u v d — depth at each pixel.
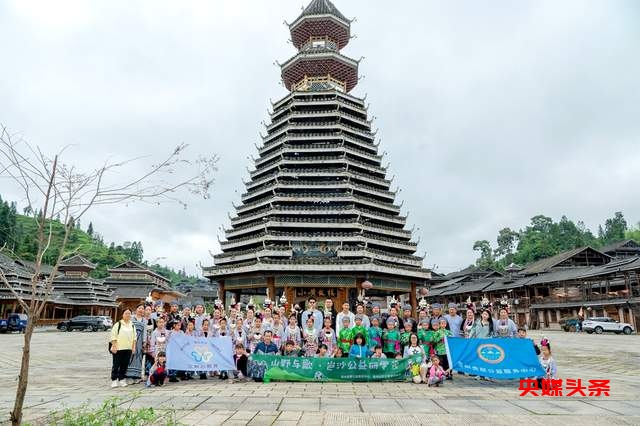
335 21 51.25
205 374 16.06
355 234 42.12
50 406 10.71
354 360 15.39
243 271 42.09
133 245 148.12
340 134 46.41
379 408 10.80
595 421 9.46
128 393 12.77
